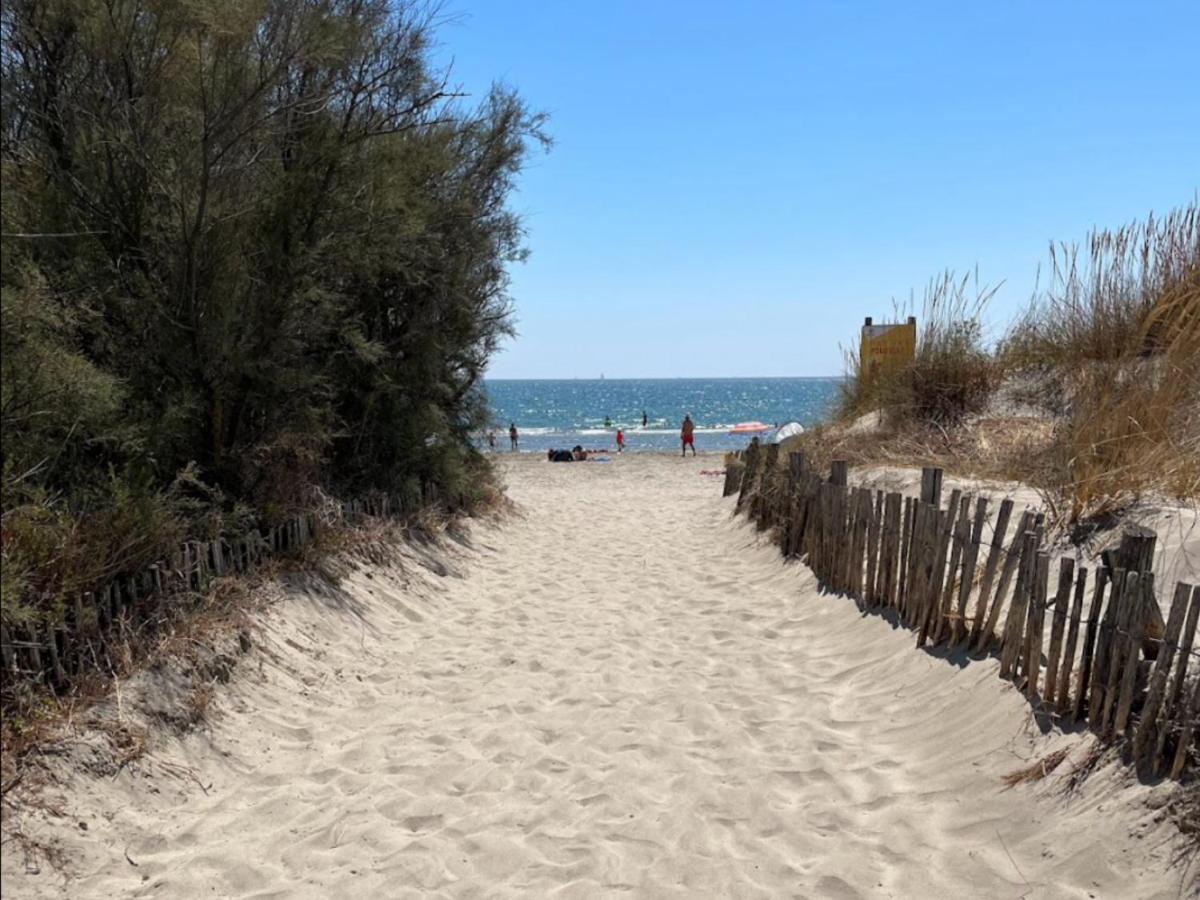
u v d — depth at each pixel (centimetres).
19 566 394
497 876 340
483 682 570
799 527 830
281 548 666
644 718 500
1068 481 585
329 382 802
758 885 331
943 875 328
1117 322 736
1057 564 531
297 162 685
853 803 391
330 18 646
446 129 1038
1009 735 400
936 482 585
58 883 318
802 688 541
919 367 984
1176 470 549
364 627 654
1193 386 601
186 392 584
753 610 727
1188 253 736
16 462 450
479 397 1179
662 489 1811
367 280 845
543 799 403
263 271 652
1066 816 336
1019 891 309
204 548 549
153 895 323
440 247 984
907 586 572
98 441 503
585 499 1614
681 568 923
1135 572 354
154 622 482
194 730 438
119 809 368
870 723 475
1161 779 320
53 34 549
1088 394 635
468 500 1134
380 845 361
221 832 372
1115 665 353
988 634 478
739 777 419
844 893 323
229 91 568
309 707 513
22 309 416
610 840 366
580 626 704
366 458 924
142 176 566
